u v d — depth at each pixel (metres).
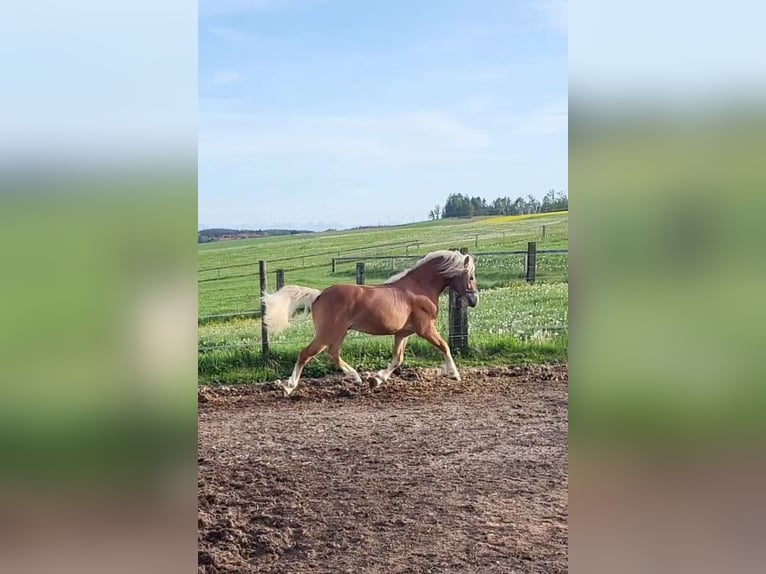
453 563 3.51
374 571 3.46
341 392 3.78
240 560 3.58
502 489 3.70
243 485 3.70
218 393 3.77
